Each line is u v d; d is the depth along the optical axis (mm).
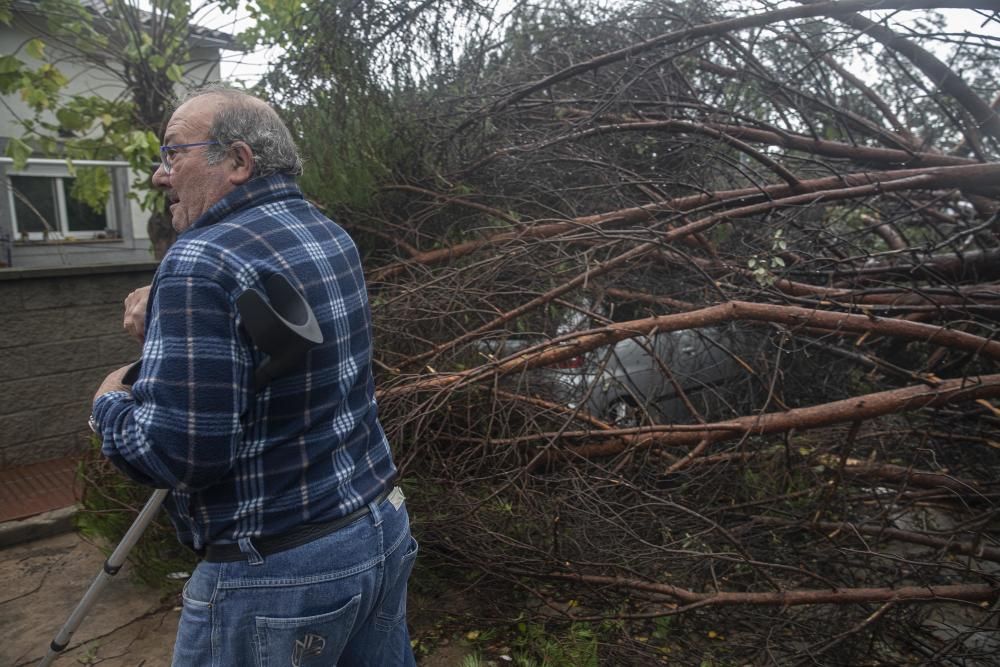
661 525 2898
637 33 4523
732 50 4891
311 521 1433
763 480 3289
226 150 1480
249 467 1378
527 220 4355
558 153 4555
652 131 4477
